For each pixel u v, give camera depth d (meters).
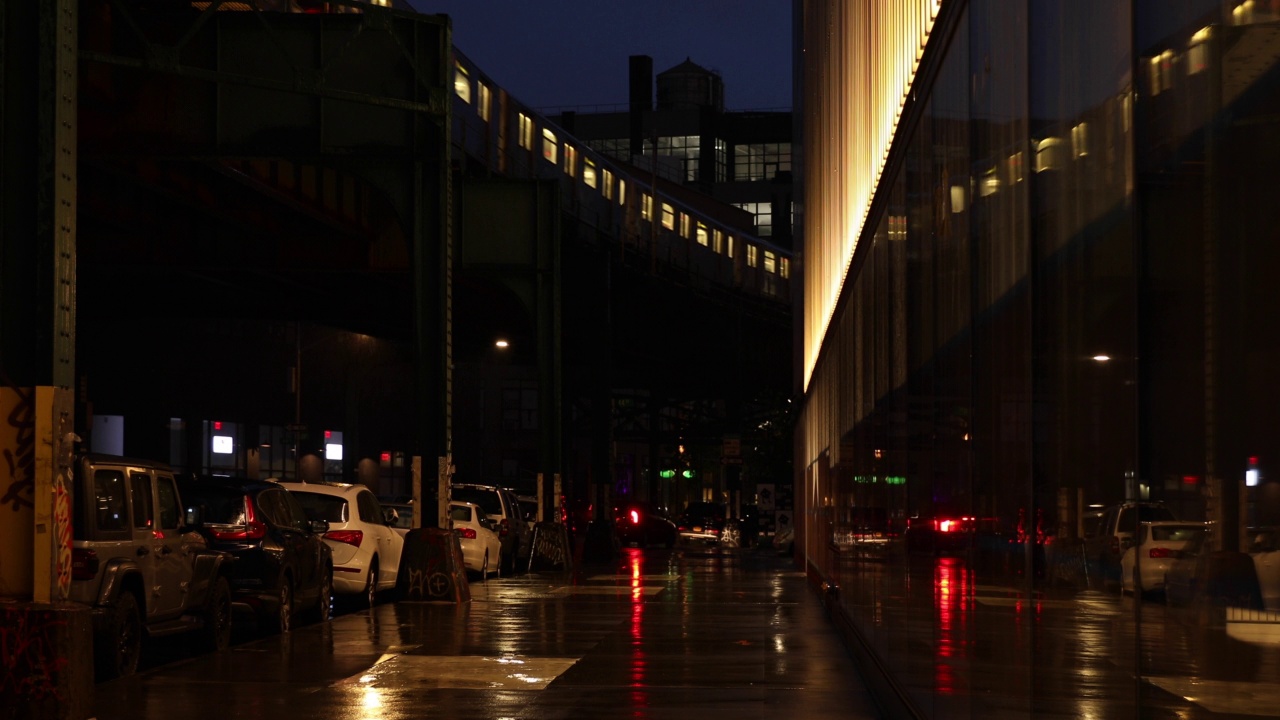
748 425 72.44
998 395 4.86
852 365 12.95
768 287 70.44
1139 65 2.93
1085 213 3.47
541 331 32.66
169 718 9.38
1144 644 2.92
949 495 6.18
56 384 8.02
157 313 46.22
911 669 7.84
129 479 12.02
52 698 7.45
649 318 60.56
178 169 30.83
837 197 14.84
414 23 23.61
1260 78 2.27
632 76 154.12
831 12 15.52
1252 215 2.30
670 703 10.27
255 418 71.31
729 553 50.66
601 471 49.62
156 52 20.42
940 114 6.48
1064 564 3.74
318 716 9.55
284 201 32.03
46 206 8.09
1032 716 4.21
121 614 11.41
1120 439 3.09
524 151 43.91
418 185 24.16
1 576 7.87
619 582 28.27
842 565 15.02
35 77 8.16
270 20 24.00
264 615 15.76
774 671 12.31
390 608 20.22
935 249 6.70
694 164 150.88
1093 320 3.37
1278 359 2.19
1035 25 4.14
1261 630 2.27
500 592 24.67
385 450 82.12
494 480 94.75
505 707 10.04
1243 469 2.34
